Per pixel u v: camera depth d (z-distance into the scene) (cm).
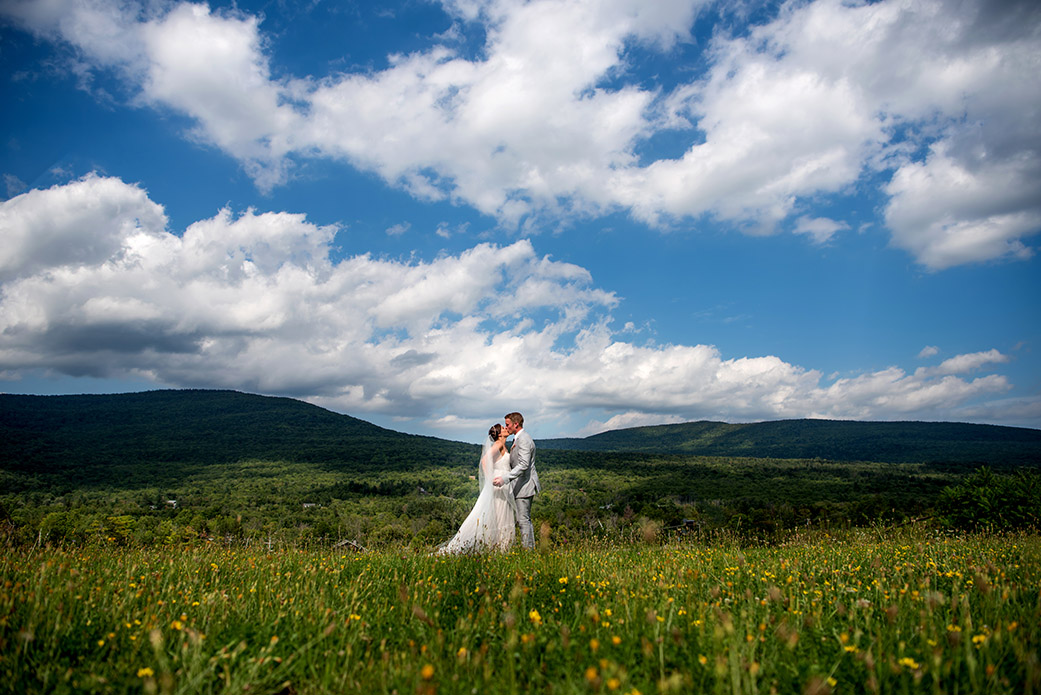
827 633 315
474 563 513
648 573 496
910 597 357
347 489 10400
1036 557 517
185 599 387
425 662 272
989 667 233
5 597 325
